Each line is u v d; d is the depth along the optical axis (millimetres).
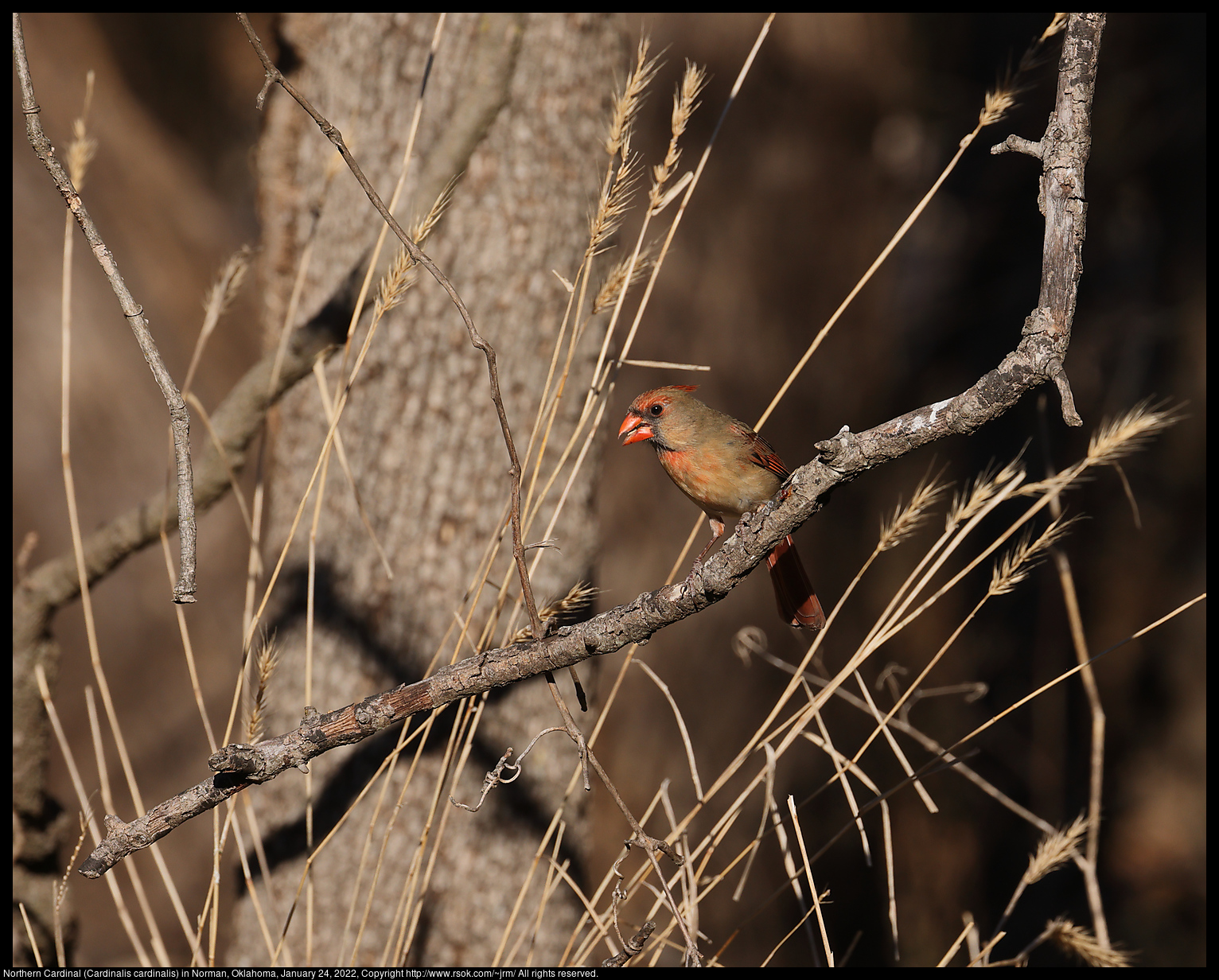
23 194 12281
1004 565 5051
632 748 11672
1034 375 3342
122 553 6207
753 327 12852
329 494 6590
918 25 15320
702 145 12594
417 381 6391
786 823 12648
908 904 13875
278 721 6488
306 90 6988
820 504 3719
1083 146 3457
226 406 5949
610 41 6973
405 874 6191
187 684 13062
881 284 14445
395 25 6562
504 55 5676
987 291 16062
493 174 6383
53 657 6441
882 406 14359
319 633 6461
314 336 6012
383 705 4219
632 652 5414
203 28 14492
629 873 9156
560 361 6566
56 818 6566
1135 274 15523
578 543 6707
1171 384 15117
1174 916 14898
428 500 6395
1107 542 15383
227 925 11969
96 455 12289
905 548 14773
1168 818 15359
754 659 12438
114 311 12625
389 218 3990
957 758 5230
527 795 6434
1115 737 15508
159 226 13352
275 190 7051
